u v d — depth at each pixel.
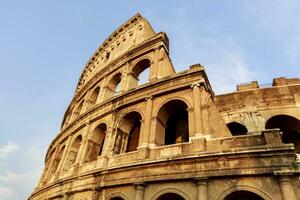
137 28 48.03
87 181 26.39
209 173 19.30
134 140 30.66
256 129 29.11
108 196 23.56
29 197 40.09
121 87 35.84
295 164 17.28
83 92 49.03
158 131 26.20
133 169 23.17
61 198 28.97
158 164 21.83
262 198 17.02
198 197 18.52
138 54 38.28
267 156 18.34
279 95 30.98
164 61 33.59
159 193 20.58
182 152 22.09
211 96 27.62
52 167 40.97
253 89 32.75
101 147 33.94
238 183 18.27
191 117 23.84
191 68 27.38
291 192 16.28
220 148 20.77
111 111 32.25
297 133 31.30
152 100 28.36
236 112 31.56
